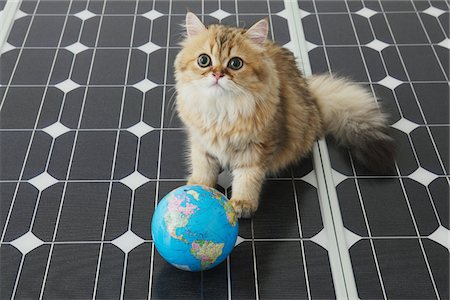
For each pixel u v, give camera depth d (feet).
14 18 7.17
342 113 5.75
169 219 4.10
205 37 4.66
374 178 5.35
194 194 4.18
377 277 4.55
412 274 4.58
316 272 4.58
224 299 4.40
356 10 7.45
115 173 5.34
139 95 6.16
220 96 4.64
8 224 4.88
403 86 6.34
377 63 6.64
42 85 6.25
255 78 4.65
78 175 5.32
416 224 4.96
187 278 4.52
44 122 5.82
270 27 7.13
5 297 4.36
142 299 4.38
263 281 4.51
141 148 5.59
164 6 7.47
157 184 5.26
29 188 5.19
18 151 5.52
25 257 4.63
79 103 6.04
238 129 4.84
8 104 6.00
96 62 6.57
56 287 4.43
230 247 4.26
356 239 4.83
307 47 6.85
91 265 4.58
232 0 7.59
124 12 7.35
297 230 4.90
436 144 5.68
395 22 7.27
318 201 5.15
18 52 6.68
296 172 5.43
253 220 4.98
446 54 6.79
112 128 5.79
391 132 5.80
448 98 6.20
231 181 5.38
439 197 5.18
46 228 4.86
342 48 6.85
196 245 4.08
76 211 5.00
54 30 7.02
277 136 5.03
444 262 4.66
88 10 7.36
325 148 5.63
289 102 5.26
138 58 6.64
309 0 7.60
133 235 4.82
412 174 5.39
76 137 5.68
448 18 7.34
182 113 5.02
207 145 5.07
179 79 4.87
